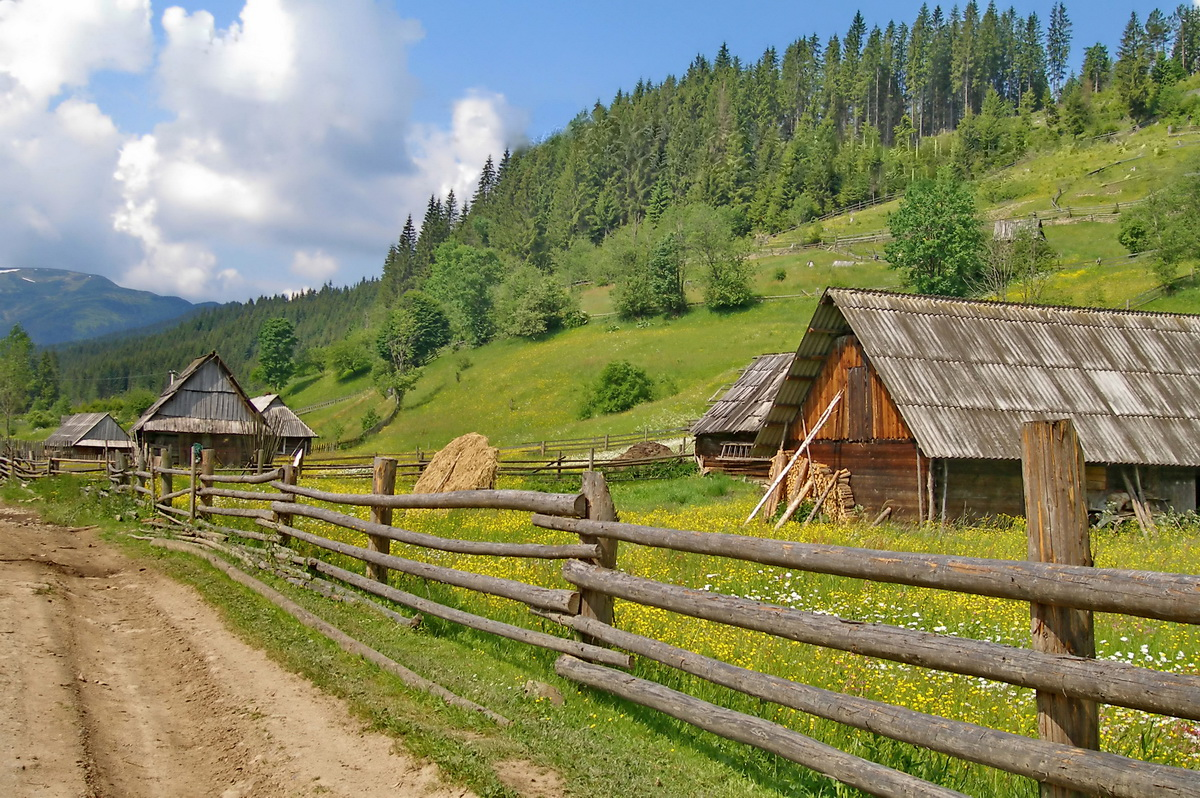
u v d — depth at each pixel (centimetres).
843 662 655
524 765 479
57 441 7300
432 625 798
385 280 19888
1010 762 344
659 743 520
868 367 2208
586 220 17600
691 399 6266
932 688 606
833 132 17238
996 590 359
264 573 1048
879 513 2123
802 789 444
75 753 482
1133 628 780
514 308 10162
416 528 1392
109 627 802
